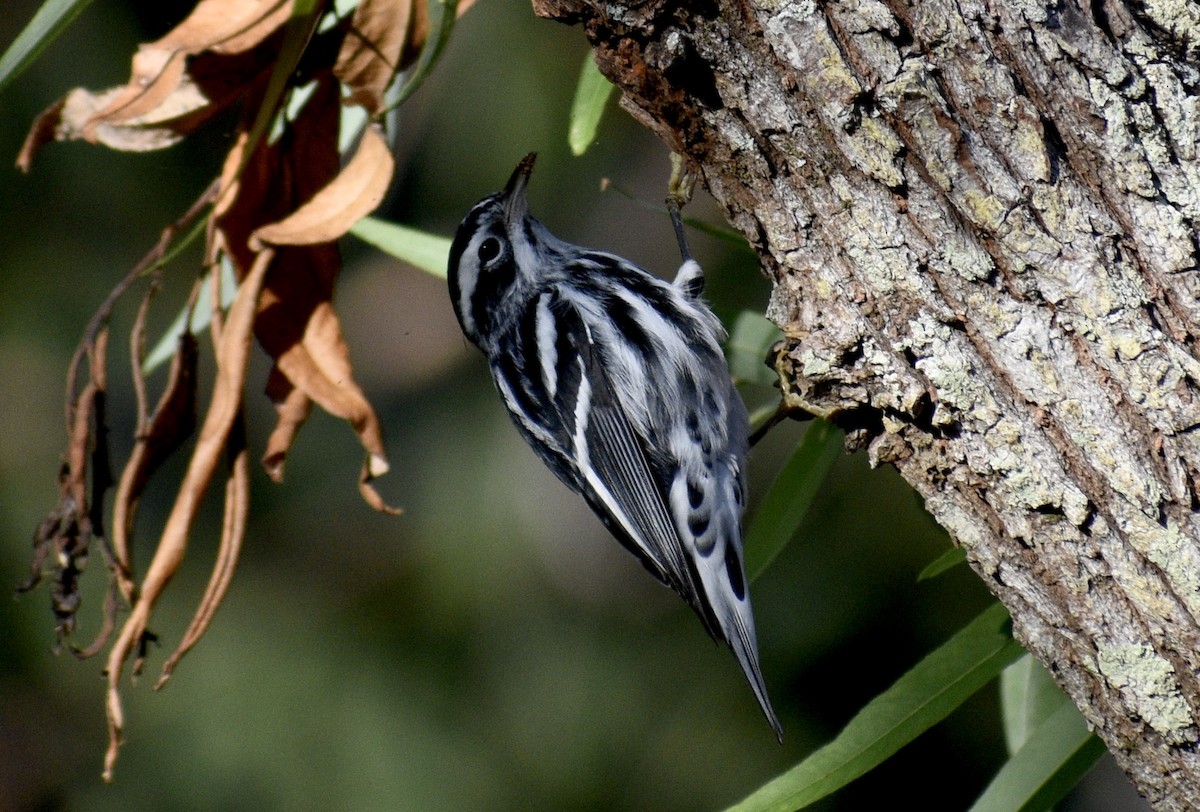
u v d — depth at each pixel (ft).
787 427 44.96
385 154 19.26
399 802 41.65
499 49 44.21
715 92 17.81
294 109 21.53
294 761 42.19
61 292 43.27
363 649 43.70
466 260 27.35
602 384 26.96
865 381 18.04
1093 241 16.25
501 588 44.42
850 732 19.25
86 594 42.50
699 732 42.32
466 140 44.45
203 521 44.98
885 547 41.75
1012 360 16.87
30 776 41.60
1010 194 16.43
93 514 19.39
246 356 19.44
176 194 44.68
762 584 42.04
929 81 16.48
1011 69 16.19
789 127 17.48
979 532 17.80
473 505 45.19
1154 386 16.12
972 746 43.29
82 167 43.52
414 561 44.93
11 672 41.81
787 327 18.54
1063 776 19.69
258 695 42.78
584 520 45.27
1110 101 15.98
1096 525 16.67
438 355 49.08
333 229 18.99
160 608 43.34
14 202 42.75
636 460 26.91
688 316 26.07
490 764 42.42
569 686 43.32
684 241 26.45
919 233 17.15
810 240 18.06
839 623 41.57
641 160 47.96
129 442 44.09
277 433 20.10
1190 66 16.02
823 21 16.79
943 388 17.37
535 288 27.78
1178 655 16.40
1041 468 16.90
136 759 42.29
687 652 43.73
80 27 42.65
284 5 19.48
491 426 46.24
